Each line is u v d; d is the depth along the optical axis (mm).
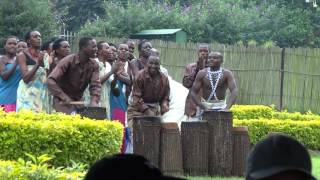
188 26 33844
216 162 12977
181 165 12750
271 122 17438
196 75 14266
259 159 3443
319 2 35406
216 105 13773
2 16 27156
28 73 12625
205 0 35719
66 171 8773
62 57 12906
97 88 12070
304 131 18219
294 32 34781
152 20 33344
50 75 11797
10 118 10555
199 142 12883
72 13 37312
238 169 13078
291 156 3410
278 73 25234
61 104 11742
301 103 25312
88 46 11805
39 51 13000
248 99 25422
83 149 10555
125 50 13867
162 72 13336
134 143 12422
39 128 10328
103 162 3262
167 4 36719
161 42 26609
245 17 34625
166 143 12570
